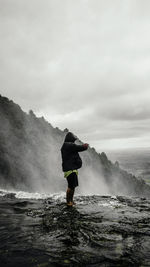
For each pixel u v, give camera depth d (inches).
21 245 124.4
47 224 167.9
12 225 164.1
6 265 100.3
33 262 103.9
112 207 243.9
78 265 102.0
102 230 156.0
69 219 184.2
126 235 146.4
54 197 303.0
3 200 274.1
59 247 123.0
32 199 285.4
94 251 118.4
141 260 108.0
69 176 234.2
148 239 138.9
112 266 101.7
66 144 242.8
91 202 273.4
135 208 240.2
